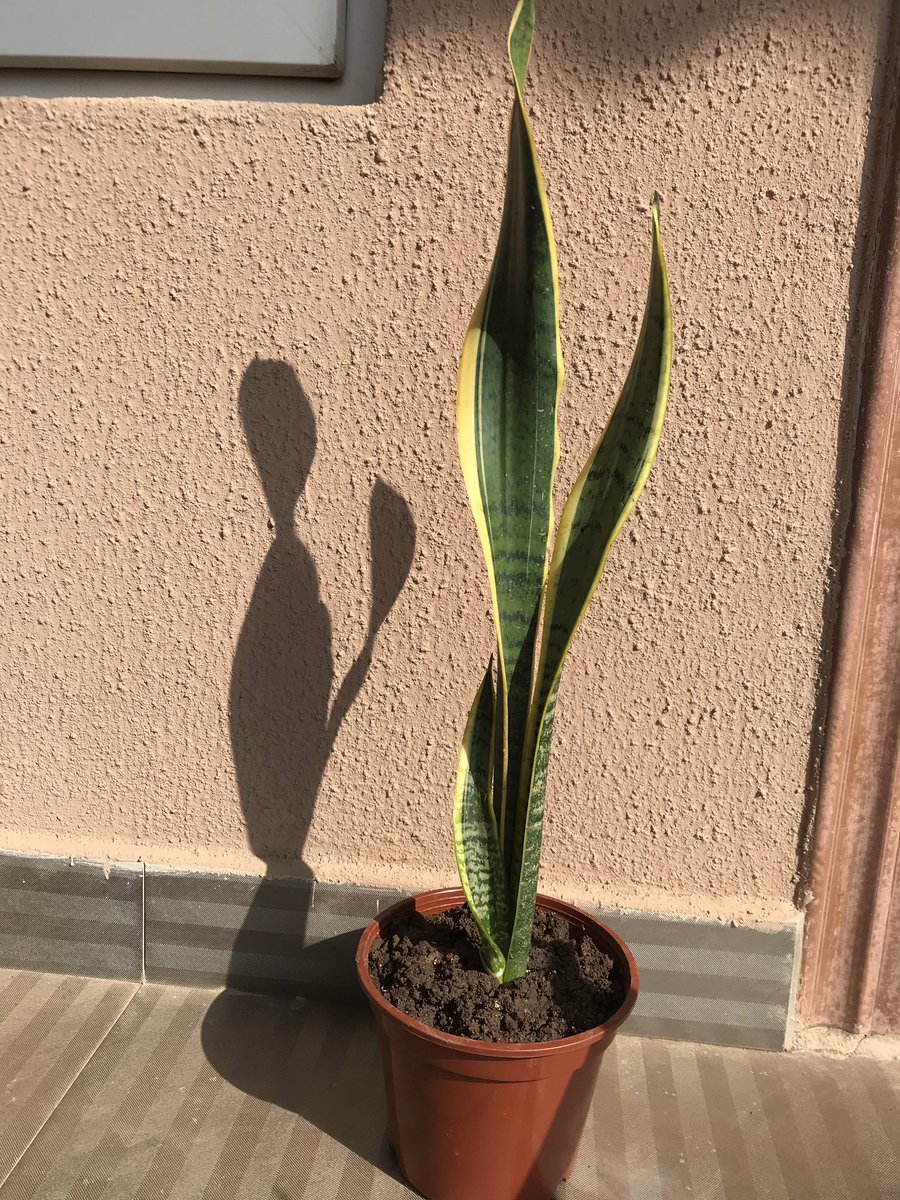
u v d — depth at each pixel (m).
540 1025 0.56
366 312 0.68
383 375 0.69
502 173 0.65
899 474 0.67
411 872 0.76
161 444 0.72
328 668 0.74
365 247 0.67
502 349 0.53
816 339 0.65
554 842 0.75
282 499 0.71
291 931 0.77
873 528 0.67
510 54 0.48
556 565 0.55
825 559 0.68
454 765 0.74
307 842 0.77
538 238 0.49
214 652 0.75
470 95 0.64
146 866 0.78
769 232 0.64
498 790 0.58
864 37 0.62
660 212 0.65
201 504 0.72
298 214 0.67
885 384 0.65
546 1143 0.58
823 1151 0.65
